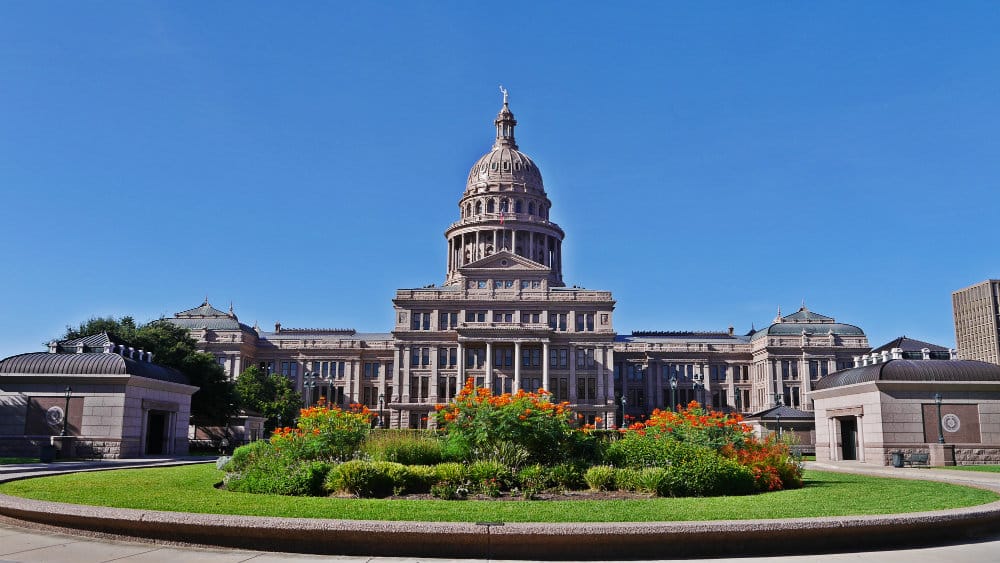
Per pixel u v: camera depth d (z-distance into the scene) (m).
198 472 30.25
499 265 122.62
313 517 16.91
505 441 25.86
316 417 27.53
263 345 131.38
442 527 15.06
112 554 14.95
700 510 18.03
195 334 123.38
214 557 14.88
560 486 23.84
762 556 15.30
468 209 152.38
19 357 45.59
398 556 15.12
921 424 41.41
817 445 49.81
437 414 27.61
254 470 23.83
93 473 29.66
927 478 30.69
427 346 120.38
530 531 14.94
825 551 15.78
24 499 18.47
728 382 131.25
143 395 47.34
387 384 130.00
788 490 24.09
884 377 42.00
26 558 14.44
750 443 26.36
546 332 116.19
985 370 41.91
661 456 25.11
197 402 71.38
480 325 117.00
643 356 131.38
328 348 130.88
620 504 19.17
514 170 153.75
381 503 19.19
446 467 23.81
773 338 124.62
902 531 16.47
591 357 118.50
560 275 150.50
